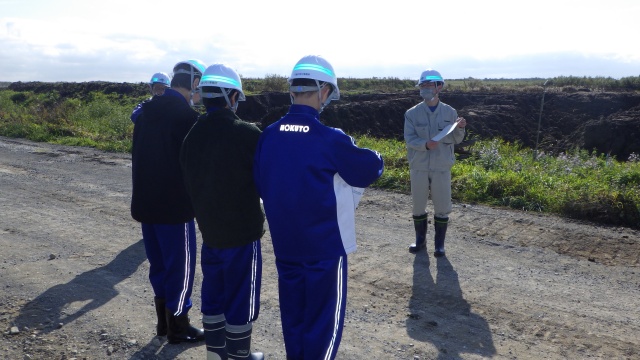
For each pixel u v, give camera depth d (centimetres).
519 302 505
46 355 411
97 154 1433
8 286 541
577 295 521
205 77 343
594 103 3297
